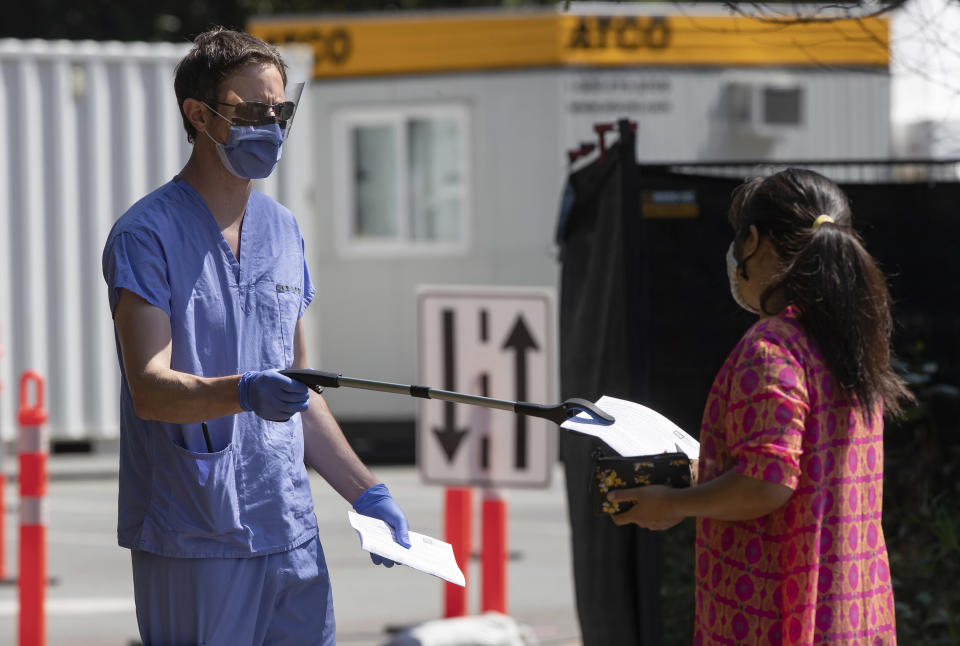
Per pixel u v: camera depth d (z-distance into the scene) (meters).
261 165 7.20
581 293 11.57
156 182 29.30
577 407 6.92
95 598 17.64
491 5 53.03
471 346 13.82
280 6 52.72
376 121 34.38
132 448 7.26
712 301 12.72
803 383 6.19
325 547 21.36
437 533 21.84
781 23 11.00
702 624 6.59
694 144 33.03
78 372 28.78
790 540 6.25
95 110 28.84
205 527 7.11
